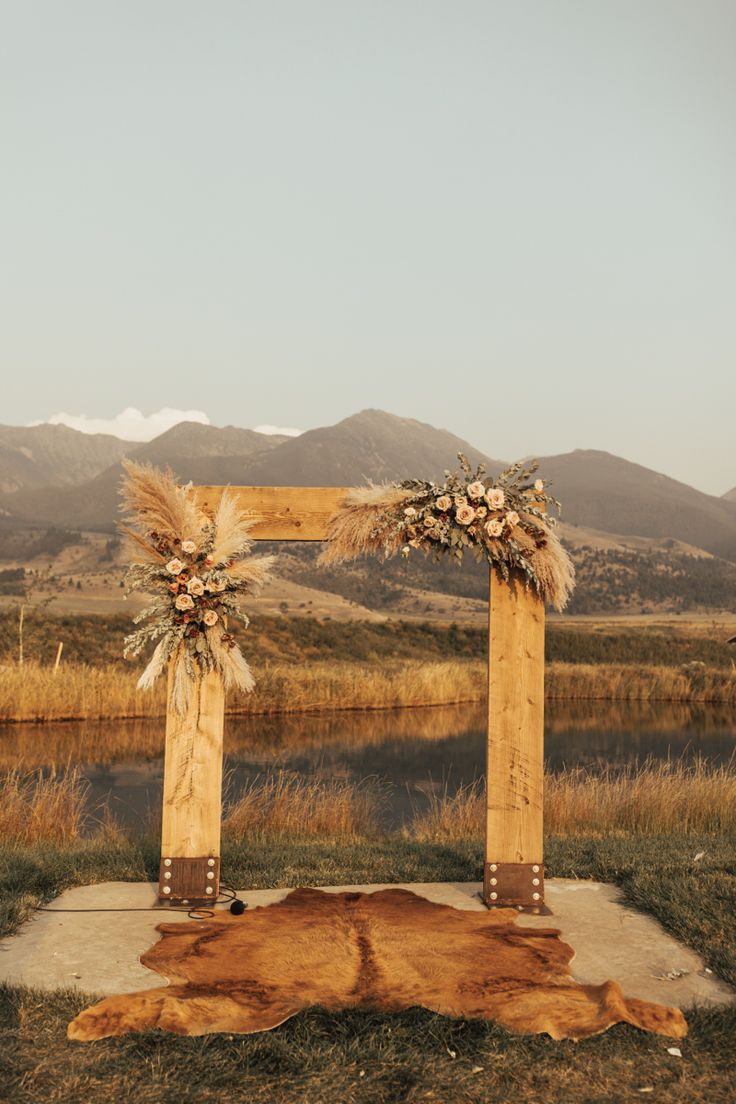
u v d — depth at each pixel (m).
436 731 24.20
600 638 53.88
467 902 6.77
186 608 6.61
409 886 7.25
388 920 6.16
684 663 51.09
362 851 8.73
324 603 85.12
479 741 22.41
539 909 6.57
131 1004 4.78
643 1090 4.11
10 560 176.38
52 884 7.11
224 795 14.67
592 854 8.23
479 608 121.88
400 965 5.34
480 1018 4.69
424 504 6.91
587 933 6.07
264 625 45.19
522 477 6.97
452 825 11.31
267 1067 4.25
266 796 12.16
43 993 4.96
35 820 10.33
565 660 50.25
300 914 6.31
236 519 6.80
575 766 19.00
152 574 6.75
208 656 6.75
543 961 5.44
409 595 127.75
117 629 38.69
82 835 11.14
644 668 39.91
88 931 6.01
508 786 6.73
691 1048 4.48
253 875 7.52
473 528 6.77
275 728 24.16
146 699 24.98
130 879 7.38
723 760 19.95
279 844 9.81
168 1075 4.17
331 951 5.55
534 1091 4.10
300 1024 4.59
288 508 7.05
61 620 38.06
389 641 48.44
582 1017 4.70
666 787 11.94
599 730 25.66
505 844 6.70
